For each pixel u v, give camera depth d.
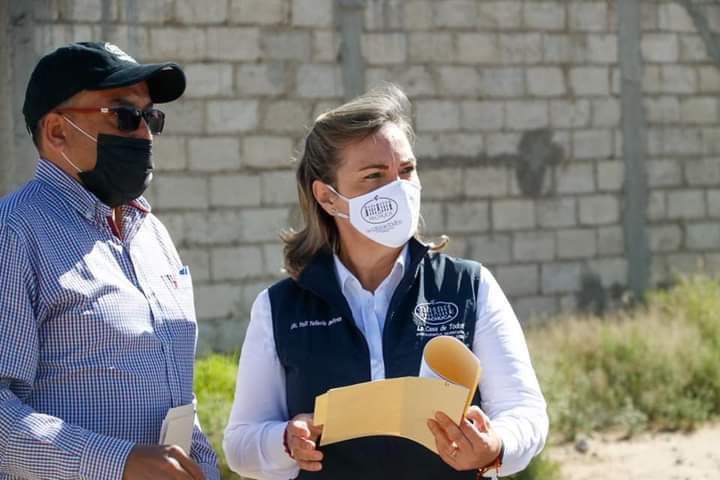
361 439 5.84
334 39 21.98
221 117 21.19
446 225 22.92
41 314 5.28
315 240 6.22
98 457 5.07
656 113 24.52
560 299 23.77
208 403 13.15
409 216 5.94
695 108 24.83
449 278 6.07
